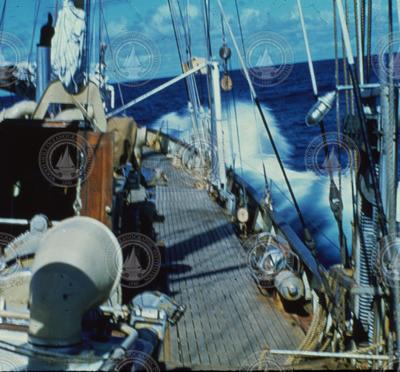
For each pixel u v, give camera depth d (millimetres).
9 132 6012
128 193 8922
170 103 55375
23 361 4008
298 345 6496
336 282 5578
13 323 4465
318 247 14977
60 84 6699
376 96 5004
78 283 3789
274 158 29141
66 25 6625
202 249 10203
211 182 14828
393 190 4480
